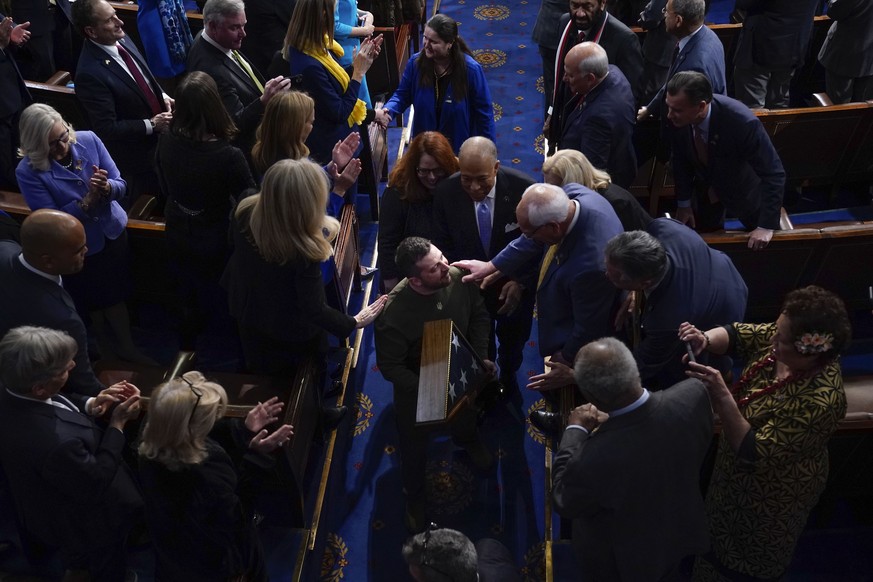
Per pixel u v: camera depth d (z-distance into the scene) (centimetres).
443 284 351
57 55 655
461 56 486
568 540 387
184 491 278
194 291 449
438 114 507
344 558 390
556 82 539
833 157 538
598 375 258
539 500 410
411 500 395
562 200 332
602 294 340
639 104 569
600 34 521
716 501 317
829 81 598
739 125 402
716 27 644
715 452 346
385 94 691
